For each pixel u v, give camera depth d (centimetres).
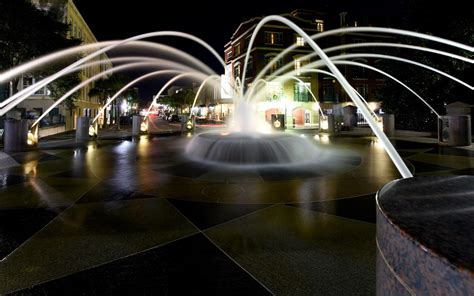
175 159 1090
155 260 341
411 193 141
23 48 1984
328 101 4756
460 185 154
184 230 430
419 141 1673
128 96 5822
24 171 873
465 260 77
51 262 336
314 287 288
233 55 5331
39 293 279
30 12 1956
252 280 300
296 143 1091
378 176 791
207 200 582
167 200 583
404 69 2470
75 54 2456
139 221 466
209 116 7044
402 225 102
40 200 580
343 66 4766
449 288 78
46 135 2358
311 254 355
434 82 2253
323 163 998
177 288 287
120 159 1098
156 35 1419
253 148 992
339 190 653
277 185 702
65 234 414
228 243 387
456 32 1958
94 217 484
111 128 3697
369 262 335
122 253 358
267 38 4497
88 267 325
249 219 475
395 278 104
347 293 278
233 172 857
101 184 714
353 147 1443
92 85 4759
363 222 459
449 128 1490
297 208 530
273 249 369
